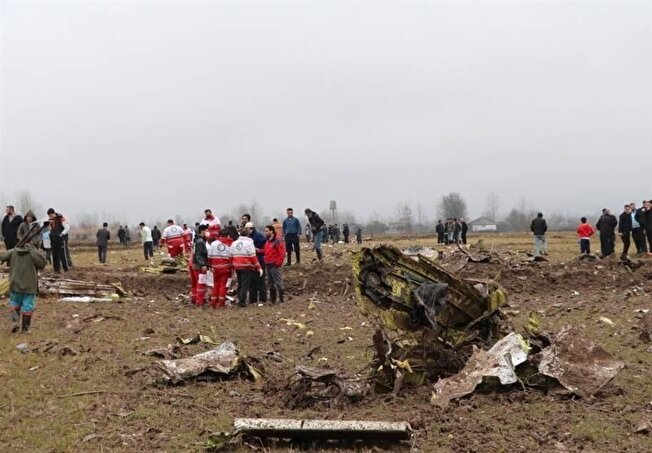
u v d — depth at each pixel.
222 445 6.86
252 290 18.97
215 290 18.12
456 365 9.15
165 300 19.81
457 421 7.55
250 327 14.77
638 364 10.32
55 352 11.60
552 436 7.07
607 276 20.38
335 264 22.73
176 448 6.93
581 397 8.23
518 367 8.66
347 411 8.05
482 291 9.71
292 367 10.60
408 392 8.71
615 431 7.19
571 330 9.40
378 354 8.89
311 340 13.09
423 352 9.12
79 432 7.42
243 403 8.52
